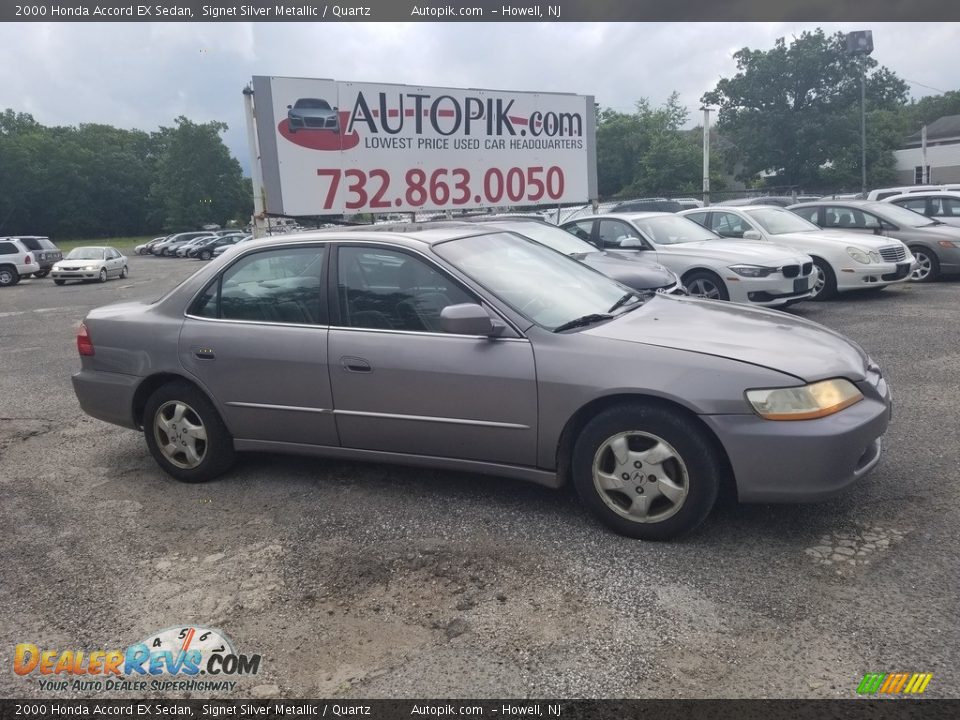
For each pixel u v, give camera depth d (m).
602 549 3.44
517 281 4.02
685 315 4.00
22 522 4.14
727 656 2.65
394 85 10.58
